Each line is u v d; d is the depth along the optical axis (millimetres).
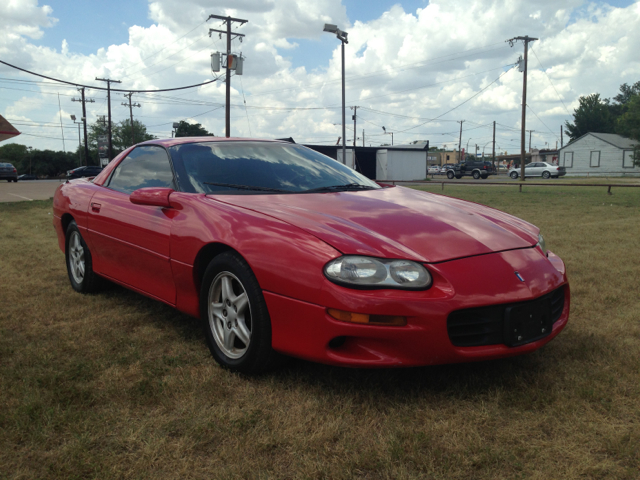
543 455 1641
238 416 1874
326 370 2283
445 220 2379
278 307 2061
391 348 1906
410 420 1855
